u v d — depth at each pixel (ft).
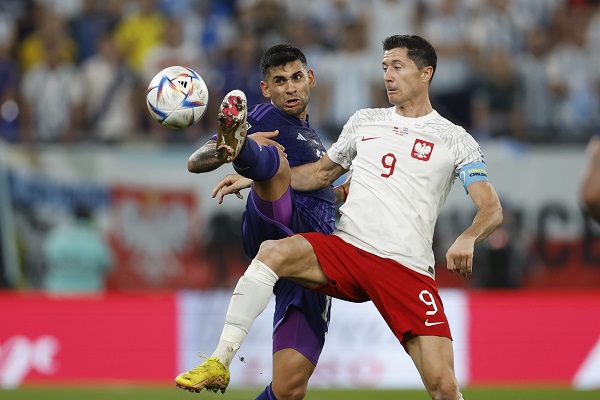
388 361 127.75
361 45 162.09
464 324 130.62
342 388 123.03
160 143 146.20
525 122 159.84
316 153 74.54
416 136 68.80
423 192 67.97
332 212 75.41
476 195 67.36
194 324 131.34
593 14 168.66
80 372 129.59
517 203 143.13
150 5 166.91
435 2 165.99
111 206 142.31
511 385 126.21
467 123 159.33
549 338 130.62
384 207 67.82
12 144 143.13
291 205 69.05
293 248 65.92
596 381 129.49
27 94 159.43
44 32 164.04
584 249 142.41
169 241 141.79
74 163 142.61
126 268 142.00
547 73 161.89
